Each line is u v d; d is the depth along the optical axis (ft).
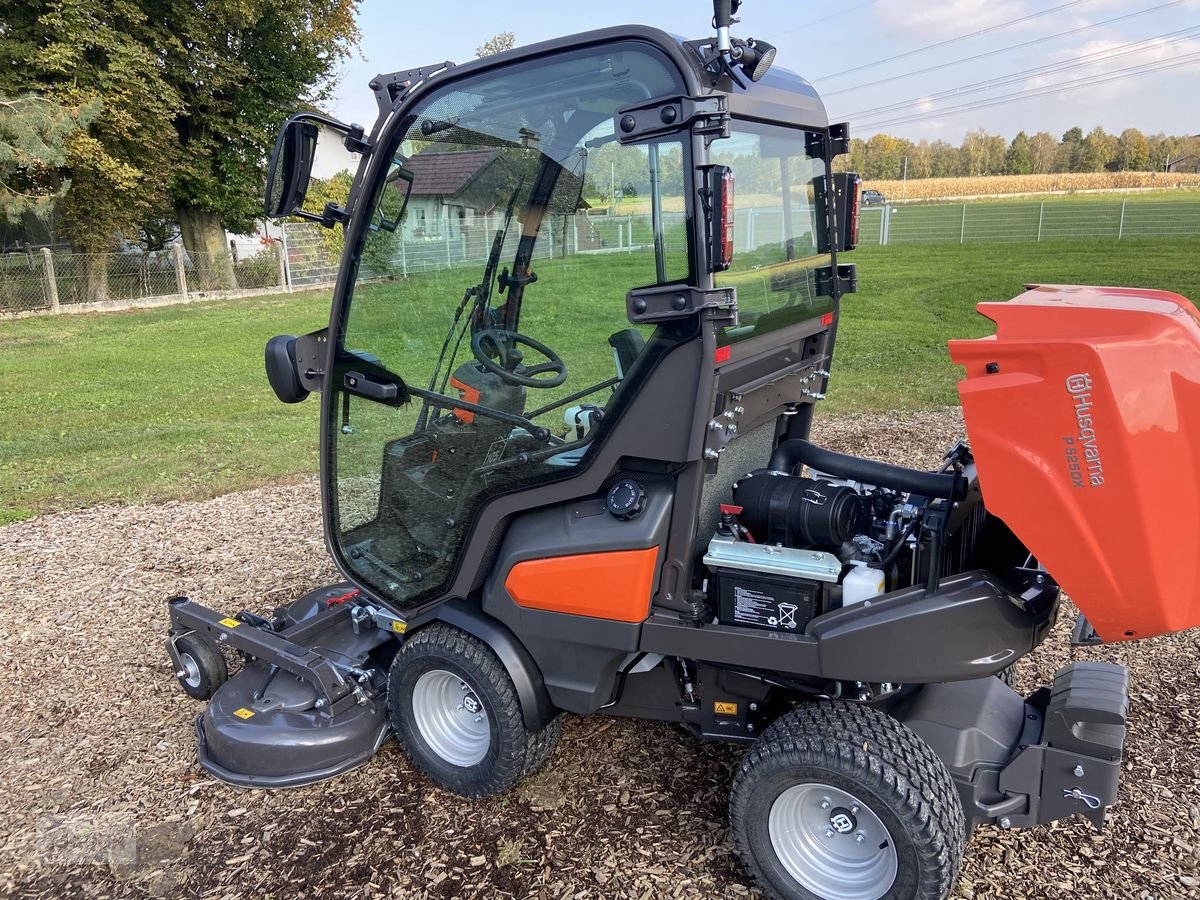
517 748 9.47
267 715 10.71
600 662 9.01
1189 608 6.80
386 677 11.20
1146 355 6.48
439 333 9.34
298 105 77.30
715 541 8.73
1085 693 7.58
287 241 83.66
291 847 9.56
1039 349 6.70
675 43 7.39
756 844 8.38
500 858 9.28
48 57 58.08
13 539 19.44
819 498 8.64
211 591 16.55
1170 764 10.35
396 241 9.30
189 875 9.22
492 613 9.44
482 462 9.23
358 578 10.74
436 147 8.92
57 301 63.10
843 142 10.80
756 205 8.97
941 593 7.67
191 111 72.02
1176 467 6.49
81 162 59.72
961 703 8.72
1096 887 8.55
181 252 70.95
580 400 8.56
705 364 7.73
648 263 7.91
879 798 7.59
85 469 24.64
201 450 26.37
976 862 8.95
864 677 7.84
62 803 10.50
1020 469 6.91
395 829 9.78
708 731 9.57
